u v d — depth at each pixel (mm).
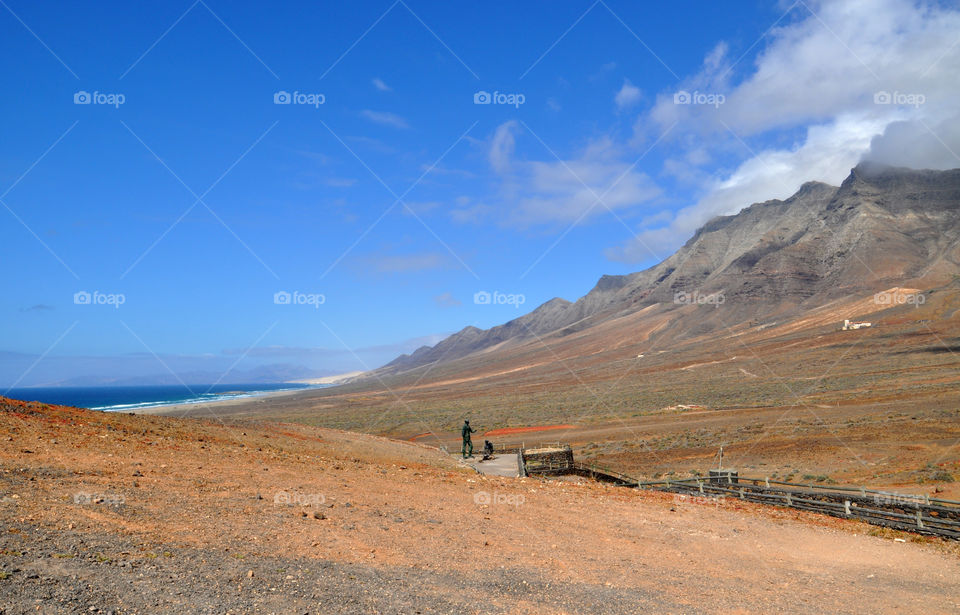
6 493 9578
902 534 18500
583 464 36562
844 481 36531
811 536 17266
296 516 11938
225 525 10406
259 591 7652
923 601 11594
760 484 28719
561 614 8648
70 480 11227
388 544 11109
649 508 19141
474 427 93375
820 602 10883
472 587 9336
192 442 19453
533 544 12820
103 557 7688
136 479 12391
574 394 140875
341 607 7613
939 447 44281
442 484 19547
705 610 9656
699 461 49250
